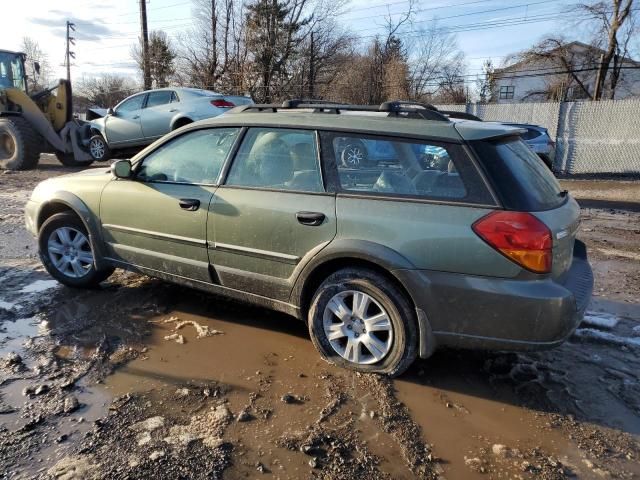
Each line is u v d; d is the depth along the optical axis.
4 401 3.03
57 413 2.93
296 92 31.98
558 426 2.98
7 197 9.45
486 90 39.50
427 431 2.90
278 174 3.64
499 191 3.03
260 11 30.02
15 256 5.79
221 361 3.57
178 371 3.43
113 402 3.06
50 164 15.65
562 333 2.99
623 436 2.90
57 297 4.60
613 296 5.06
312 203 3.43
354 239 3.27
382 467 2.60
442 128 3.24
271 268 3.62
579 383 3.43
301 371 3.46
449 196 3.12
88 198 4.47
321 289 3.45
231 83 30.11
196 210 3.86
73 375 3.34
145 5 30.52
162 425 2.86
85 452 2.62
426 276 3.11
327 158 3.48
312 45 33.31
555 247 3.02
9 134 13.22
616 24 29.98
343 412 3.03
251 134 3.80
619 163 17.16
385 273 3.28
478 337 3.10
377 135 3.36
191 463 2.57
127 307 4.41
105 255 4.50
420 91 36.84
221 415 2.96
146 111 12.55
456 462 2.65
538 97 41.50
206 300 4.60
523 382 3.42
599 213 9.84
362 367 3.42
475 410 3.11
